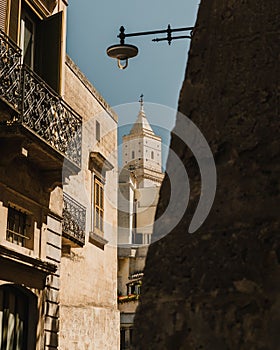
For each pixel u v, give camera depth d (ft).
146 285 7.81
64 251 61.05
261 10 8.09
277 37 7.91
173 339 7.28
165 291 7.57
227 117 7.86
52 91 47.01
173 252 7.72
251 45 8.00
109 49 28.66
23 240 46.62
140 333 7.59
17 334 44.78
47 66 50.24
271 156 7.50
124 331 86.89
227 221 7.47
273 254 7.06
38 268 45.91
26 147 43.60
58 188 52.13
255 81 7.84
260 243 7.18
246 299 7.01
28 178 46.75
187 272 7.49
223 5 8.36
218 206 7.59
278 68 7.77
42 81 45.37
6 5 44.96
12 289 44.47
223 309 7.08
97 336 69.36
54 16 50.65
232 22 8.20
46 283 48.21
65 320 62.08
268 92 7.73
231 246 7.32
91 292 69.62
